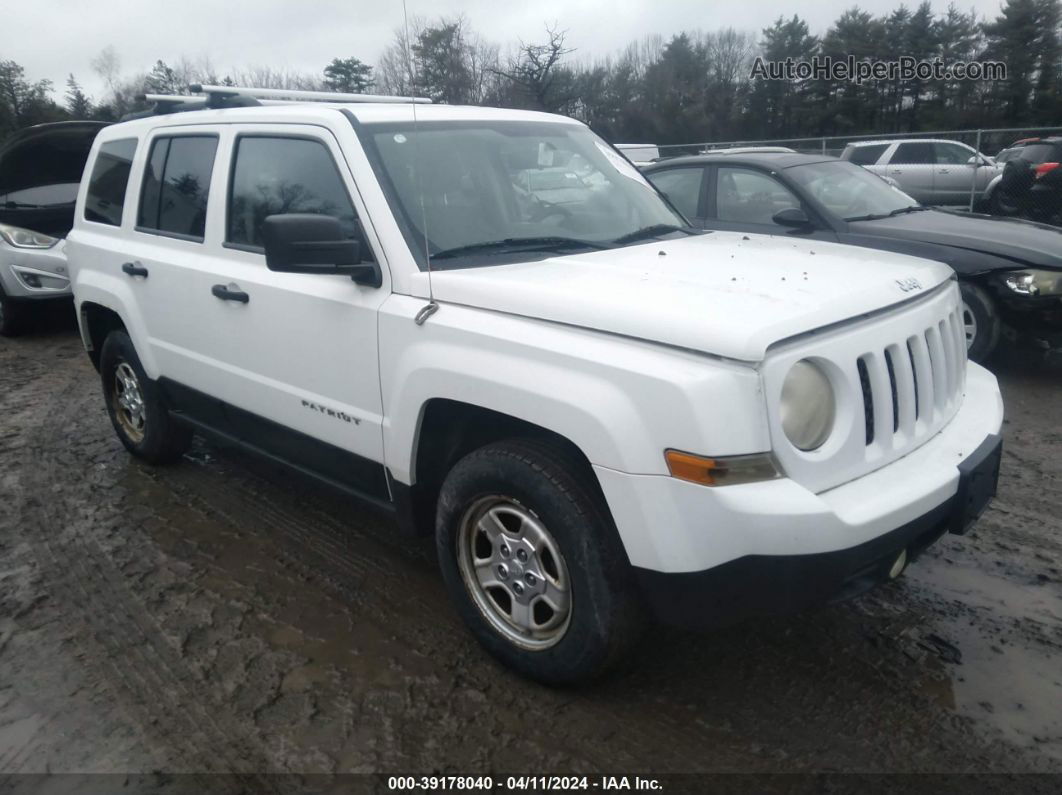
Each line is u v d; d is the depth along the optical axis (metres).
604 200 4.11
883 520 2.63
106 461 5.54
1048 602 3.68
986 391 3.54
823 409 2.69
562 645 2.97
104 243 5.03
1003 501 4.68
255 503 4.84
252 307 3.89
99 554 4.28
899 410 2.95
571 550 2.84
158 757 2.86
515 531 3.12
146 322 4.71
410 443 3.26
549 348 2.80
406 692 3.16
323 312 3.54
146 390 4.97
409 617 3.67
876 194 7.63
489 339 2.95
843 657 3.32
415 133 3.73
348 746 2.89
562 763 2.80
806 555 2.52
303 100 4.84
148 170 4.73
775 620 3.56
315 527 4.53
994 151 16.62
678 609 2.69
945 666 3.26
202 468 5.37
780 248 3.74
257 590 3.91
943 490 2.84
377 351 3.34
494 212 3.67
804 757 2.81
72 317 10.05
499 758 2.83
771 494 2.50
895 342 2.93
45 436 6.09
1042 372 7.11
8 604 3.82
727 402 2.49
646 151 16.02
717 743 2.88
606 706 3.06
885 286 3.04
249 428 4.21
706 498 2.50
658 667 3.27
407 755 2.85
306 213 3.71
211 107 4.56
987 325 6.77
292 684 3.22
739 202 7.49
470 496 3.12
